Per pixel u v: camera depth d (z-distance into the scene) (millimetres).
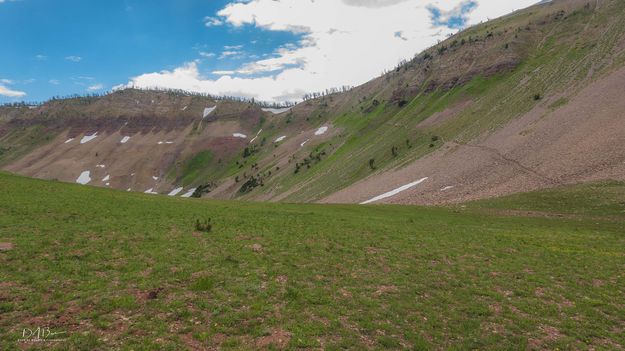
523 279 27859
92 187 66562
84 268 22719
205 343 15531
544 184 76438
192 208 52438
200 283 21219
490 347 17609
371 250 34000
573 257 34781
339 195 140000
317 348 15977
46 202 44594
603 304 23688
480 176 93312
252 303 19703
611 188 64688
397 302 21844
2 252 24406
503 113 142250
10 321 15703
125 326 16188
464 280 26781
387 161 168750
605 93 103750
